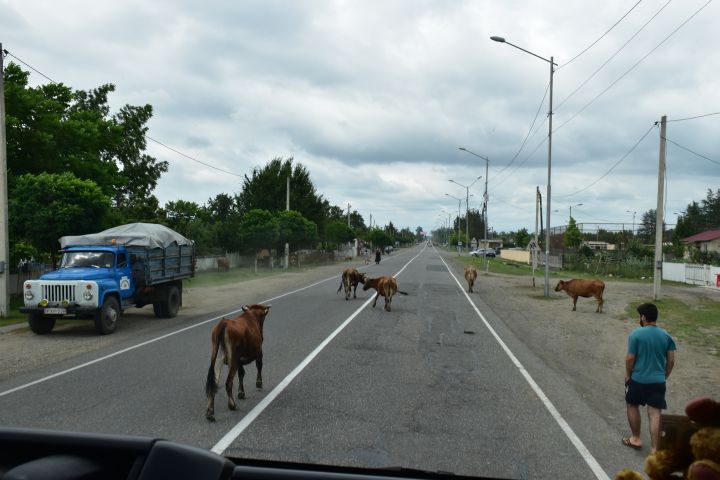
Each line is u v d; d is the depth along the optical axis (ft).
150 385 30.48
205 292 92.07
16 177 72.69
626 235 243.40
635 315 68.33
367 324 55.83
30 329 53.21
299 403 27.12
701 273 117.39
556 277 139.54
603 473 18.98
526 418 25.50
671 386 34.55
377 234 356.79
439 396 29.07
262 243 151.94
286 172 204.74
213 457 5.25
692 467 7.18
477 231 482.69
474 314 66.23
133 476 5.19
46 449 5.67
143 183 129.29
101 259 52.65
